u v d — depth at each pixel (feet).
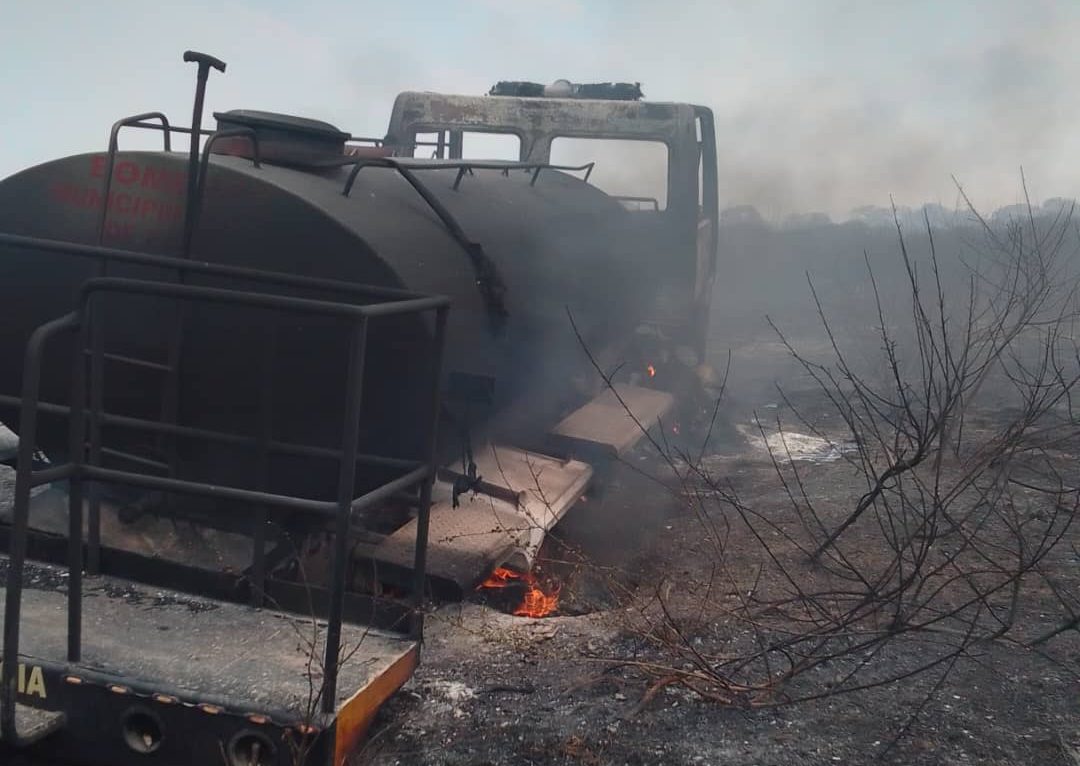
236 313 12.80
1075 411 30.19
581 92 27.53
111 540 13.05
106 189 12.78
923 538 15.21
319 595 11.68
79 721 9.41
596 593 15.80
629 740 11.00
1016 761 10.79
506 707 11.59
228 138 13.87
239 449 13.12
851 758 10.78
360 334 8.89
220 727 9.03
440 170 17.20
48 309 13.62
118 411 13.47
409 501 13.16
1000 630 13.42
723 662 12.67
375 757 10.48
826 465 24.58
